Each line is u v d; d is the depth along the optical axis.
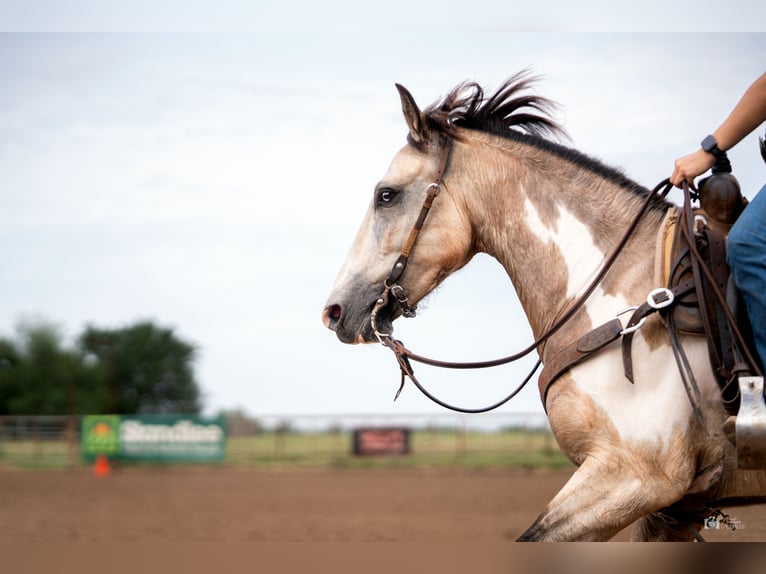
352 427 36.56
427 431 36.38
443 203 6.50
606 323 5.88
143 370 126.81
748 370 5.52
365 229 6.64
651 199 6.17
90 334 126.69
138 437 36.84
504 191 6.50
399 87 6.45
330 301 6.56
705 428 5.69
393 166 6.59
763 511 9.17
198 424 36.75
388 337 6.52
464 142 6.56
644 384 5.73
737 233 5.55
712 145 5.77
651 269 6.00
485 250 6.67
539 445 35.69
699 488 5.83
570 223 6.36
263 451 38.50
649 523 6.55
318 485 25.67
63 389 108.31
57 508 20.59
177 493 23.92
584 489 5.68
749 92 5.64
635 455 5.65
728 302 5.64
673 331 5.71
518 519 17.58
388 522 17.33
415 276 6.48
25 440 41.12
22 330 109.94
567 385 5.93
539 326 6.43
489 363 6.31
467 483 25.61
